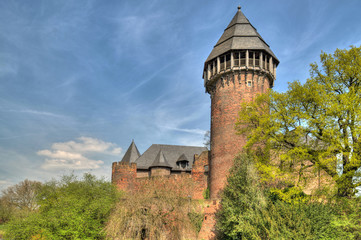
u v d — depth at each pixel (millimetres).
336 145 21172
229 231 25688
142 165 46281
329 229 17203
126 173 43500
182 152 49281
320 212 18047
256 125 28375
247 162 27734
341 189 21172
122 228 21703
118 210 22484
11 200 58875
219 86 36438
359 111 20797
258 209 23203
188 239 24625
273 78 36594
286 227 17531
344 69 23344
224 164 33125
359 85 23344
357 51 23094
